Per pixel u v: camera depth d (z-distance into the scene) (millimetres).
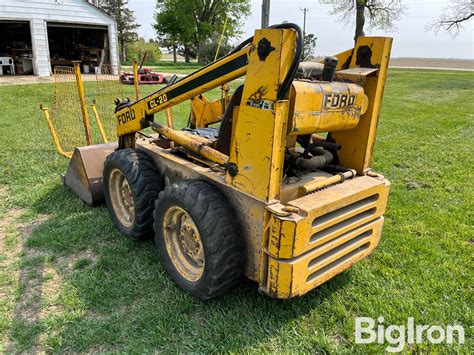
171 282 3102
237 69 2561
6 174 5488
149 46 44312
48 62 18688
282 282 2379
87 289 3039
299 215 2312
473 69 46250
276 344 2539
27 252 3602
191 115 4750
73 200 4625
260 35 2209
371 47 2805
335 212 2576
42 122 8953
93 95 12047
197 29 45281
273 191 2387
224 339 2561
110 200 3938
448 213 4629
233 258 2586
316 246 2473
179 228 3023
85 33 22141
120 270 3291
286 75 2184
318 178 2893
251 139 2387
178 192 2746
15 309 2854
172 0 44844
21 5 17266
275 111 2217
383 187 2900
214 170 2945
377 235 3047
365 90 2883
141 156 3543
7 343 2559
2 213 4367
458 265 3508
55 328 2674
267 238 2418
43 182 5184
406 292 3104
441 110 12805
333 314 2836
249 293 2982
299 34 2139
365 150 2990
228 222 2568
